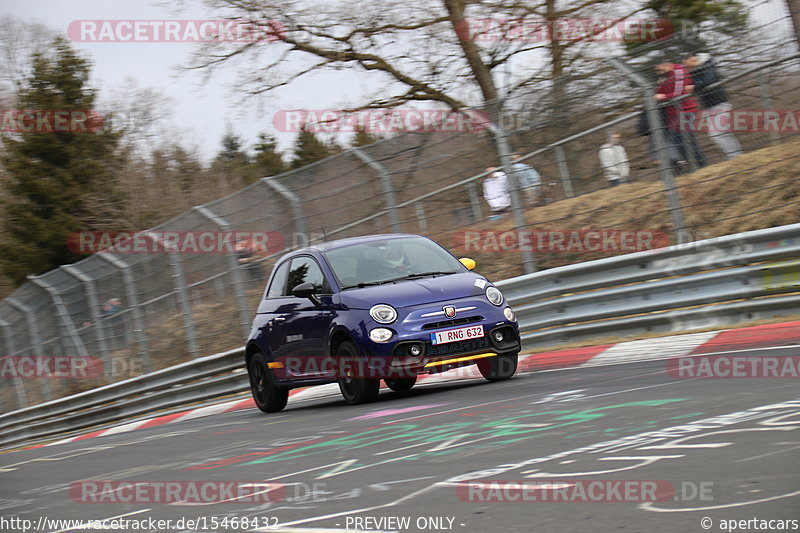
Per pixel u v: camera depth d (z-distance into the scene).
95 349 40.53
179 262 35.88
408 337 18.75
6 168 79.19
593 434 11.56
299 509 9.77
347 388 20.11
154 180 87.56
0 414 48.09
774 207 24.53
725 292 22.91
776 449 9.32
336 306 20.22
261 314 23.50
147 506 11.50
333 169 31.53
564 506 8.27
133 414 37.69
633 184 29.66
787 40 23.38
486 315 19.45
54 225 76.81
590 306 25.67
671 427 11.29
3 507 13.49
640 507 7.87
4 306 46.00
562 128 27.62
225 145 106.56
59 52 80.50
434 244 22.08
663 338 22.62
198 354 35.66
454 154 29.47
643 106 25.48
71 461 19.58
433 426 14.45
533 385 18.12
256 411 26.14
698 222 27.25
